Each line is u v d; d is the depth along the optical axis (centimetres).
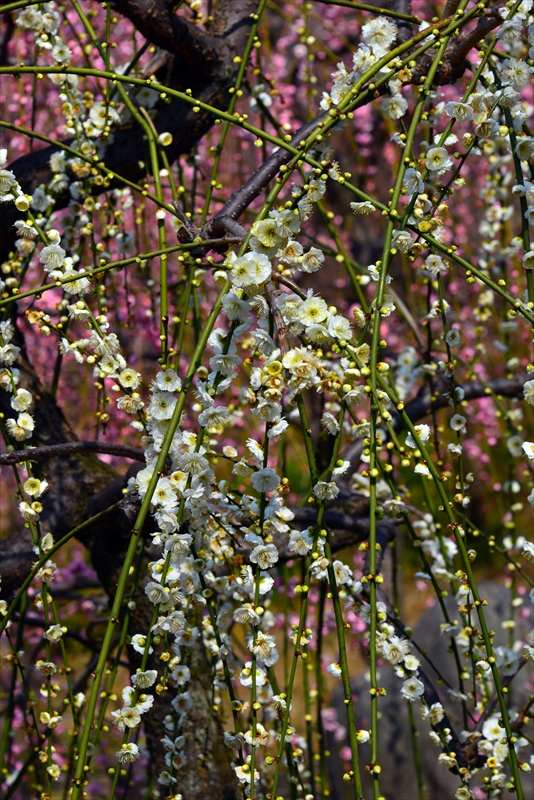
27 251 246
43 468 254
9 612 224
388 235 209
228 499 216
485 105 217
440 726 233
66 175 249
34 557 249
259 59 262
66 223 250
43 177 250
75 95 250
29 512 224
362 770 407
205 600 221
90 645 276
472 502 636
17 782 262
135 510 216
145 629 249
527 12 219
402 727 406
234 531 218
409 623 611
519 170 220
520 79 217
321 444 272
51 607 226
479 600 211
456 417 233
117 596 203
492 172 308
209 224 218
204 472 209
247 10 261
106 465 261
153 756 251
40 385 259
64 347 218
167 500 207
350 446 273
